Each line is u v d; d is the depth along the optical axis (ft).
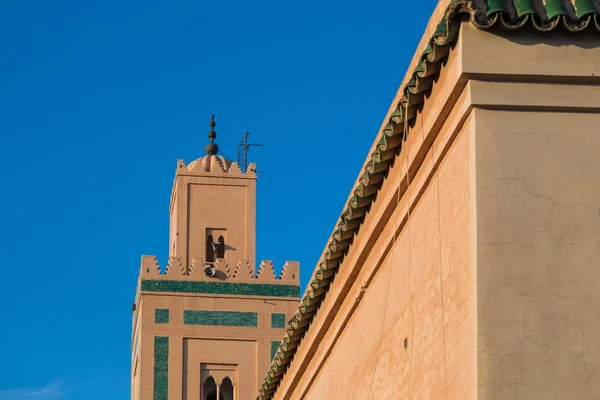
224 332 202.08
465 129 59.62
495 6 57.21
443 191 62.95
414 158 66.08
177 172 208.13
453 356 59.72
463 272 58.85
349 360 85.76
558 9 57.77
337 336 89.81
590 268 56.49
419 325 66.85
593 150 57.88
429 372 64.28
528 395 54.80
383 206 73.05
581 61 57.98
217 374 200.95
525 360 55.21
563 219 57.06
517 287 56.18
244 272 204.95
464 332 58.13
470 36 57.98
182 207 207.10
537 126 58.03
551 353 55.36
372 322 78.95
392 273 73.77
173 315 201.87
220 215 207.72
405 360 69.77
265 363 201.57
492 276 56.29
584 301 56.08
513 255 56.59
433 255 64.49
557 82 58.29
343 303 86.94
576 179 57.57
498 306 55.93
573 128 58.13
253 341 202.49
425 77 61.82
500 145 57.77
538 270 56.44
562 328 55.72
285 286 205.67
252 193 209.26
